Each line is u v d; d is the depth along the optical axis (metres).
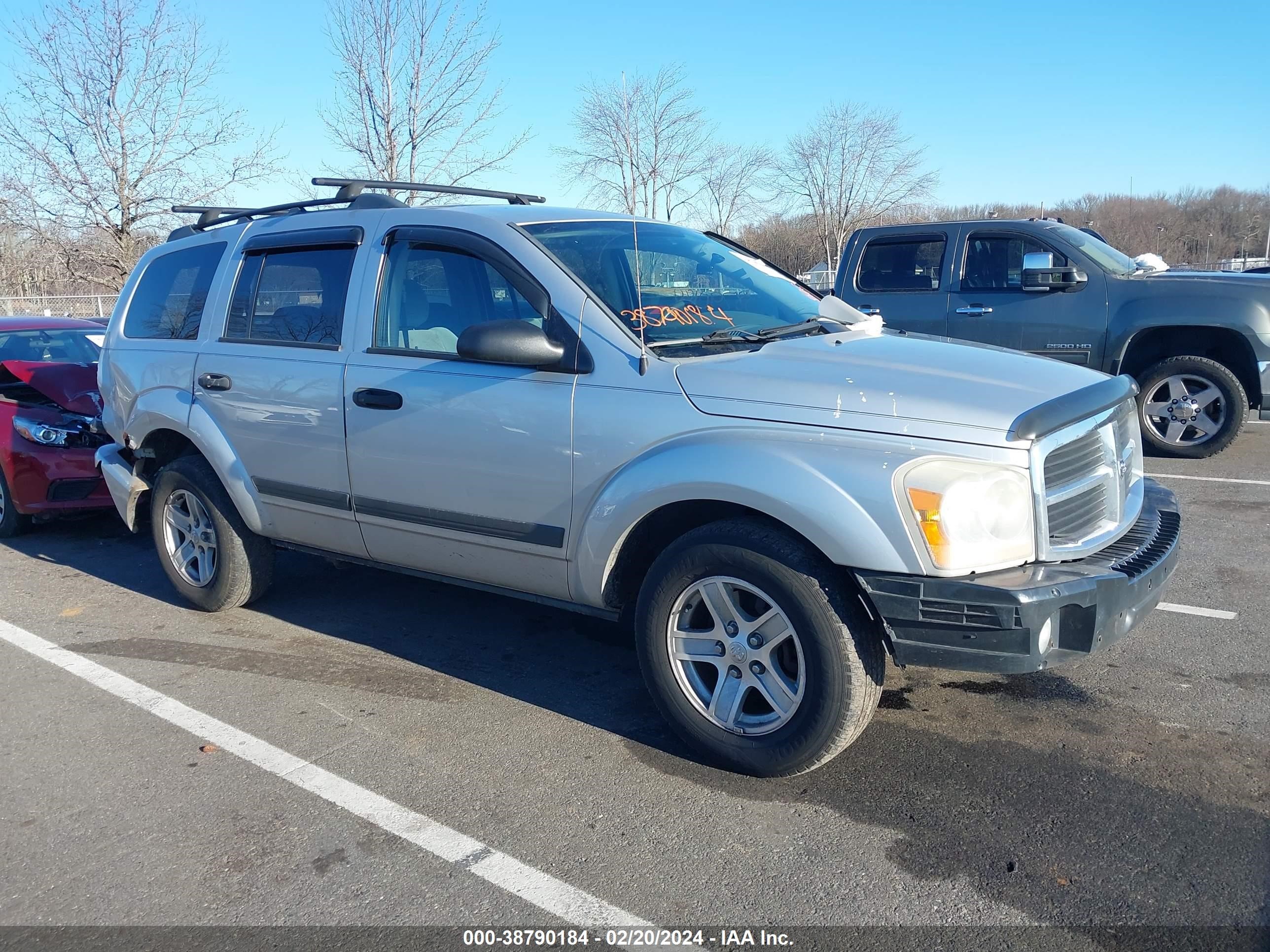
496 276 3.97
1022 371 3.43
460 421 3.86
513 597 4.07
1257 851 2.90
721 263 4.49
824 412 3.15
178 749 3.79
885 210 26.11
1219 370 8.03
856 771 3.44
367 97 13.96
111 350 5.59
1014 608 2.86
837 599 3.11
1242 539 5.95
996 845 2.98
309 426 4.41
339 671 4.49
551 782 3.45
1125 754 3.49
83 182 16.73
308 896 2.87
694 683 3.53
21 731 4.00
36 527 7.54
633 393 3.46
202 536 5.22
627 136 18.02
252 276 4.86
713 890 2.83
